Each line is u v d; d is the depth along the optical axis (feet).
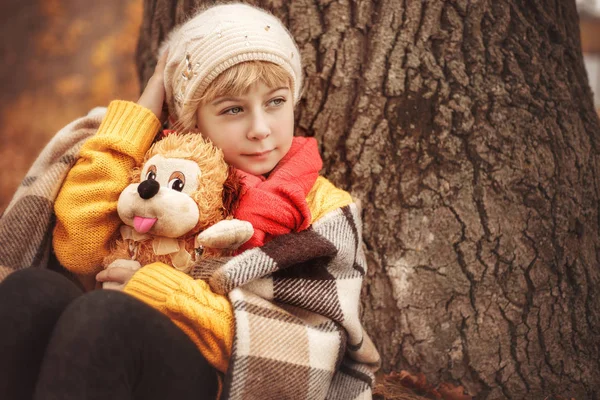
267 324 4.87
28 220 5.71
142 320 4.32
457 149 6.64
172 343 4.45
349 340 5.62
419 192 6.65
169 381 4.44
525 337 6.67
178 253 5.23
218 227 4.86
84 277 6.00
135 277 5.01
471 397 6.59
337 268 5.51
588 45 26.84
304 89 6.82
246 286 5.13
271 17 5.98
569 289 6.86
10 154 19.67
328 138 6.81
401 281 6.68
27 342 4.28
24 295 4.37
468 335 6.62
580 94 7.43
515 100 6.77
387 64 6.66
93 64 24.58
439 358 6.64
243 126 5.58
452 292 6.63
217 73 5.42
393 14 6.66
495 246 6.64
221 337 4.82
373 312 6.79
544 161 6.80
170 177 5.16
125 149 5.65
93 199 5.55
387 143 6.68
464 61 6.71
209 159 5.28
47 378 3.93
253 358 4.74
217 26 5.50
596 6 26.78
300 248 5.17
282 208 5.27
